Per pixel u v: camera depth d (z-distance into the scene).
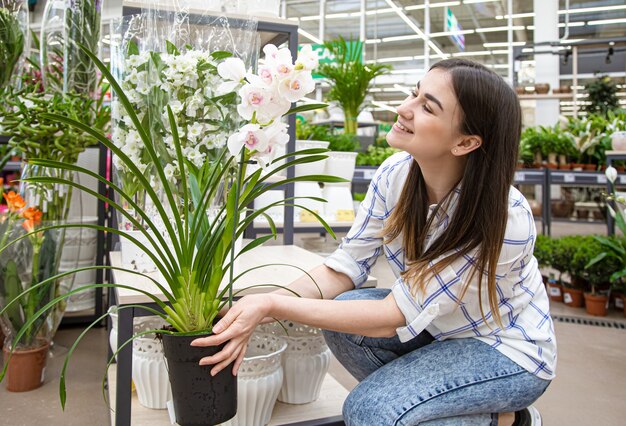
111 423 1.46
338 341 1.35
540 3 8.77
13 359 1.85
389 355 1.31
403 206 1.16
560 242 3.31
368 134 5.27
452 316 1.10
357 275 1.26
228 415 0.93
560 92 6.80
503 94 0.97
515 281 1.08
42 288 1.84
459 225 1.01
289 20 1.62
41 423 1.61
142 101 1.13
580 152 5.05
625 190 5.16
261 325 1.38
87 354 2.26
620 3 9.55
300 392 1.40
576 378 2.06
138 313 1.04
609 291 3.04
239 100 1.11
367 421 1.00
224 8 1.32
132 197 1.19
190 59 1.09
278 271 1.33
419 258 1.07
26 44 2.18
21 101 1.96
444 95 0.96
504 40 12.14
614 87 8.53
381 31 11.41
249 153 0.89
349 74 4.48
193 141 1.13
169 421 1.28
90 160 2.83
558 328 2.76
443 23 11.20
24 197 1.96
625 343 2.51
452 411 1.00
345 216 2.75
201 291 0.93
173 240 0.88
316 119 5.14
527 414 1.07
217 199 1.19
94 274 2.67
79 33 2.01
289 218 1.86
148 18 1.17
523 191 9.80
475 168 1.00
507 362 1.05
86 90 2.11
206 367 0.90
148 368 1.32
